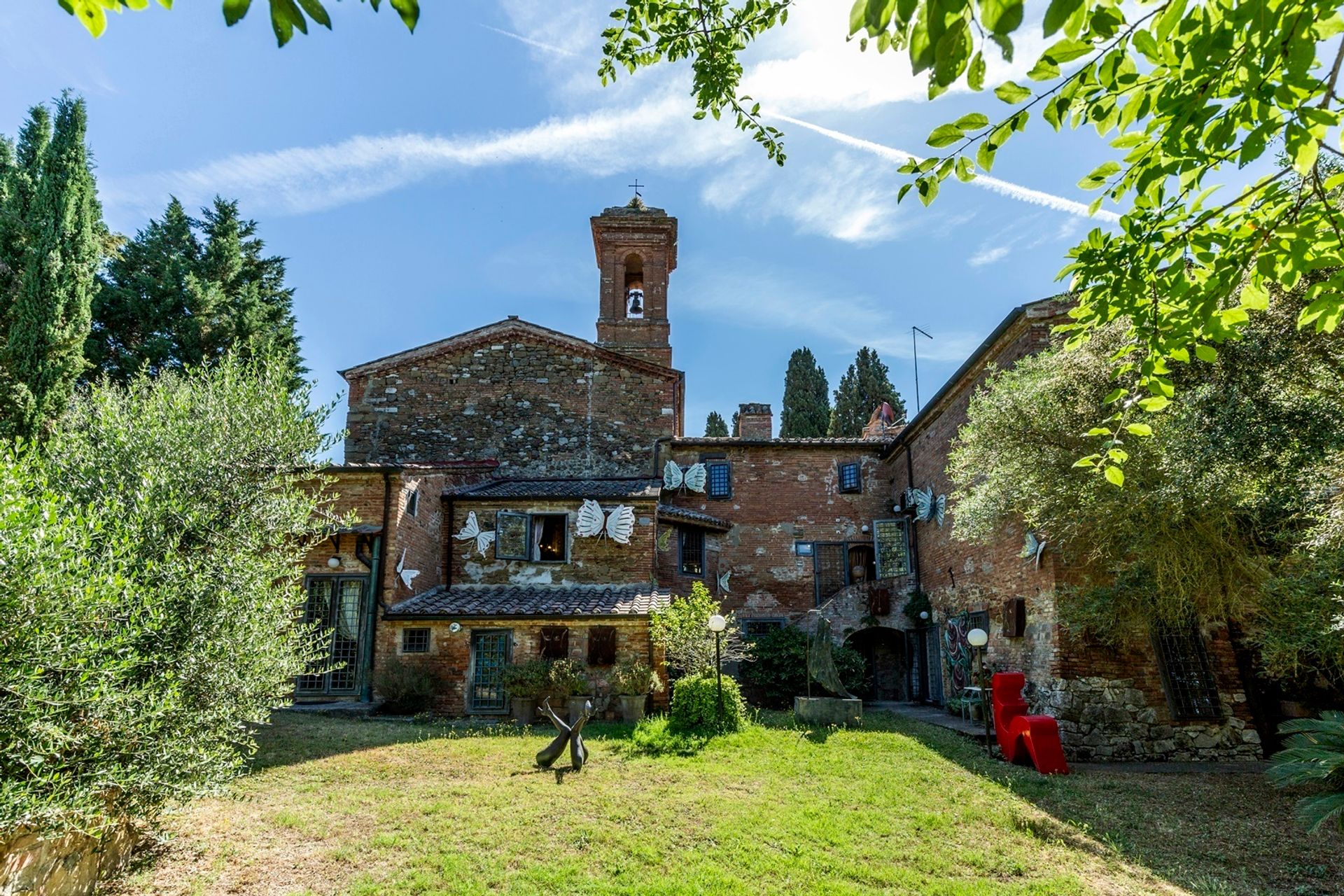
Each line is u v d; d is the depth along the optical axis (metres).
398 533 15.06
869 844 6.97
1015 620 13.20
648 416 21.88
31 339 16.89
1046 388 10.12
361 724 12.25
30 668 4.55
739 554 21.30
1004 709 10.87
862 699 19.98
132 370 22.14
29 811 4.35
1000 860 6.68
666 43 5.29
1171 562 9.09
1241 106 3.08
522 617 14.50
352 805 7.77
